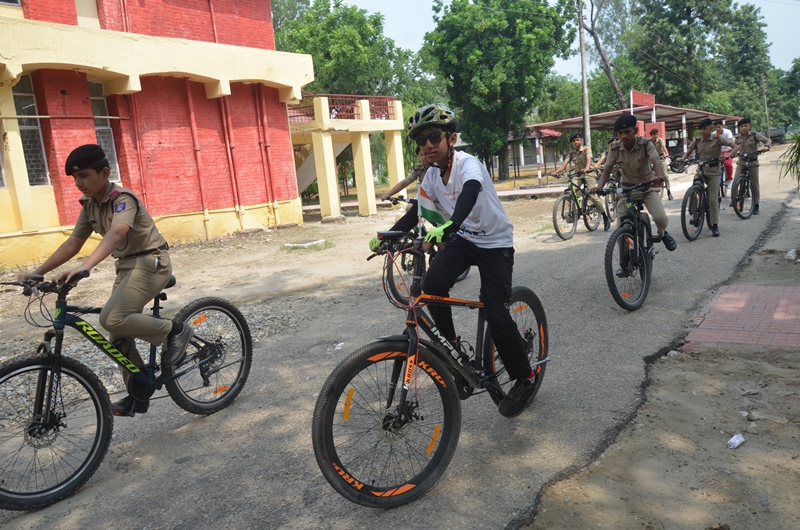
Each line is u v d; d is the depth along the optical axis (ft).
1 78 37.86
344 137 68.54
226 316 14.52
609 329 17.06
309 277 30.99
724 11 146.30
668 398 12.50
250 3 55.16
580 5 82.89
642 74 142.92
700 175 29.14
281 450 11.76
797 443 10.37
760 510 8.72
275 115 57.41
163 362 12.85
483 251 10.86
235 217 53.42
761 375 13.08
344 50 104.47
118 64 42.91
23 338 23.04
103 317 11.83
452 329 10.74
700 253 25.93
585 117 83.51
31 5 40.16
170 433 13.10
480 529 8.75
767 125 200.54
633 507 9.00
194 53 47.78
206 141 51.24
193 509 9.93
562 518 8.84
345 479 9.08
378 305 22.99
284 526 9.21
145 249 12.41
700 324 16.69
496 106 116.26
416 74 122.42
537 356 12.84
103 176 11.83
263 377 16.06
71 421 11.69
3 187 39.65
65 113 41.68
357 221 61.36
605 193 21.01
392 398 9.61
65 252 12.35
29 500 10.35
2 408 10.71
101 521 9.90
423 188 11.15
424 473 9.83
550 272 25.48
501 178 128.88
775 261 23.27
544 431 11.48
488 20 108.06
